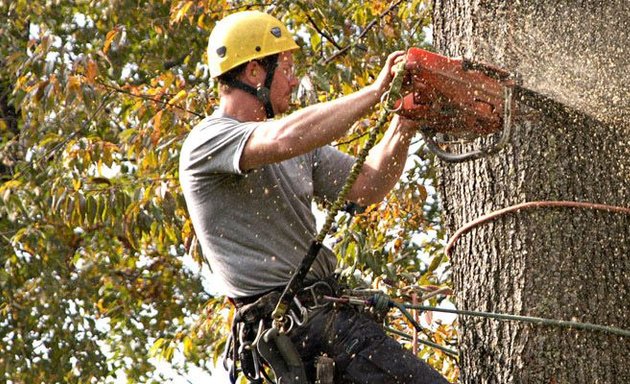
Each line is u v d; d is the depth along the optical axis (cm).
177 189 1364
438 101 677
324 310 719
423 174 1445
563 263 726
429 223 1486
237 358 745
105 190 1462
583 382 719
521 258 735
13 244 1966
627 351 721
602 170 728
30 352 2203
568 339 723
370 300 725
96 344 2277
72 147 1472
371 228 1382
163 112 1380
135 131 1430
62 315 2203
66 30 2234
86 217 1495
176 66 2011
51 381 2198
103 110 1631
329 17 1426
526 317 712
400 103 685
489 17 752
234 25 754
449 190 786
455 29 773
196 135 727
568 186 729
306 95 1244
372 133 674
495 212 744
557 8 735
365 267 1273
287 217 729
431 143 716
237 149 699
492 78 677
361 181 772
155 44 1986
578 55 731
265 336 702
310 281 723
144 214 1452
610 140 729
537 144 734
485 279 750
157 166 1409
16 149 2358
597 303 722
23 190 1844
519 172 738
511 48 741
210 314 1400
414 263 1495
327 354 718
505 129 678
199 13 1683
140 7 1952
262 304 714
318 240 695
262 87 747
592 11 732
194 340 1441
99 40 2147
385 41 1384
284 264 721
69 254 2216
